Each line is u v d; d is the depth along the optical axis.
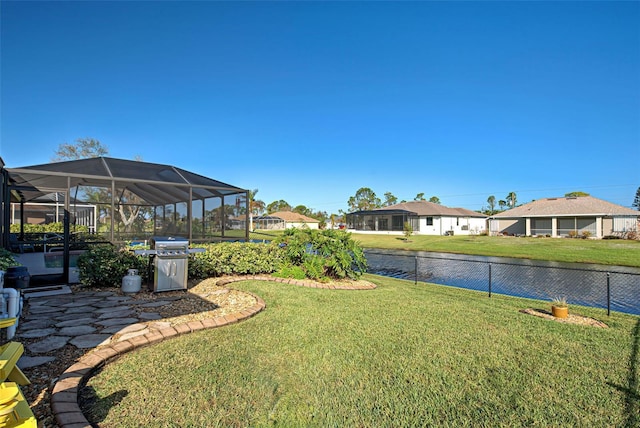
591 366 3.35
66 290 5.98
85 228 9.22
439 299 6.56
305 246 8.55
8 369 1.72
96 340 3.56
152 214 11.53
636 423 2.37
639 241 24.94
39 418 2.19
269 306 5.32
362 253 8.86
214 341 3.72
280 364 3.20
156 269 5.80
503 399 2.68
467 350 3.71
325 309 5.26
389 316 4.99
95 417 2.25
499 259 18.00
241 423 2.27
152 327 4.04
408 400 2.63
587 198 32.78
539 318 5.29
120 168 8.67
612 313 6.13
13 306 3.50
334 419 2.36
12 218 16.73
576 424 2.36
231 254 7.74
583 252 19.20
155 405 2.43
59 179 7.83
